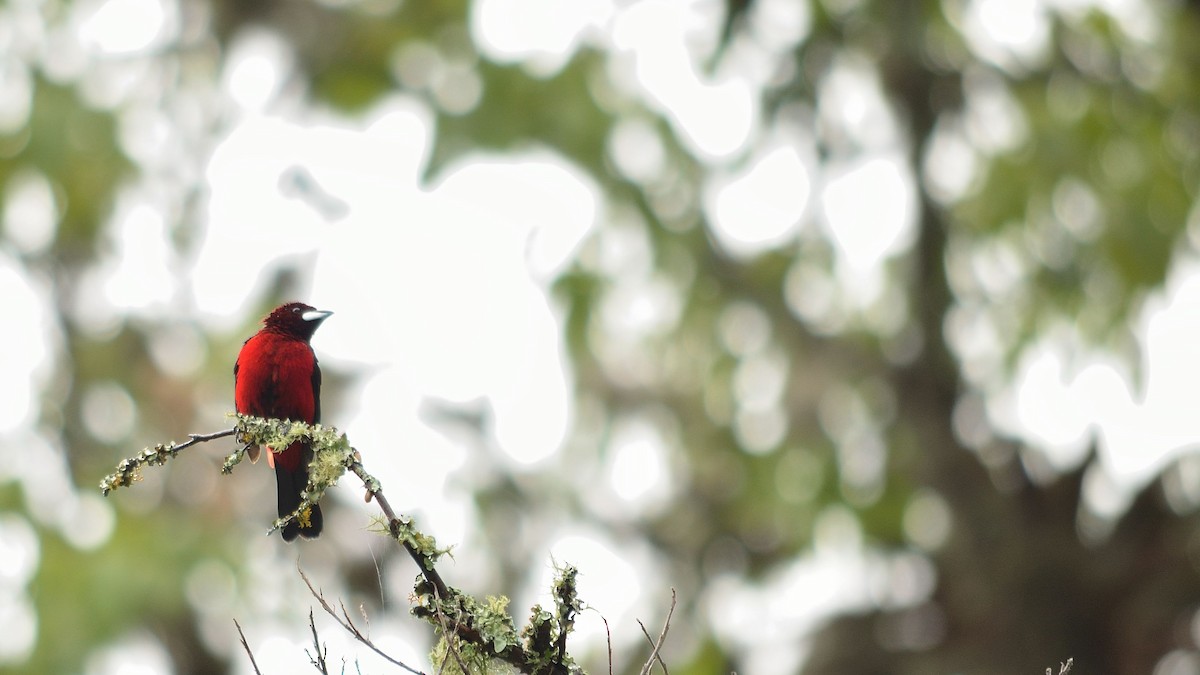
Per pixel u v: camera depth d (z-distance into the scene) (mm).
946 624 15297
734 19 15078
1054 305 15555
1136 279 15258
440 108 15719
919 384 16656
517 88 15797
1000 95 16531
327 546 15711
